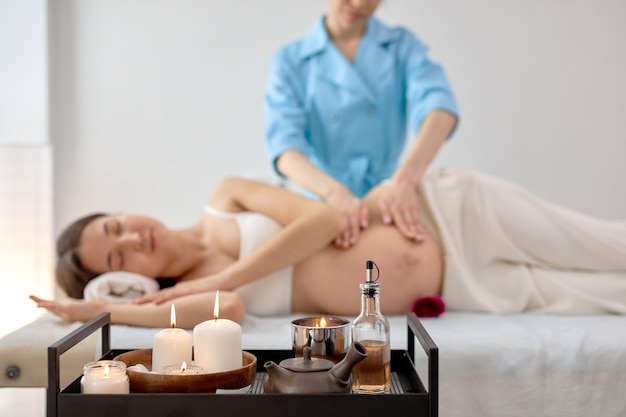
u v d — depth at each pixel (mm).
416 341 1636
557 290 1980
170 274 2068
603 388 1585
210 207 2146
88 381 1156
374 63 2438
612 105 3178
